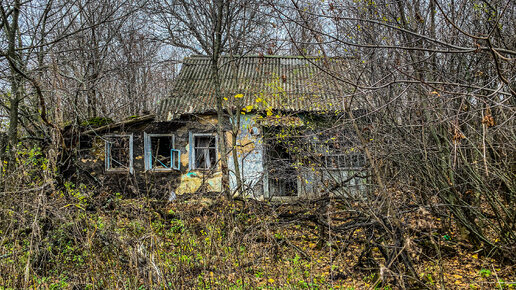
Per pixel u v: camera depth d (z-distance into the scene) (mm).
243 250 5594
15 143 7840
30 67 9242
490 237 7426
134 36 15000
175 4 15703
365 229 6387
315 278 5551
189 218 5859
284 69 14039
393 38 5766
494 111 5277
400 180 7043
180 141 12383
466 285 5758
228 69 14367
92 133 11406
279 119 9758
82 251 5375
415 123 6594
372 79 6336
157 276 4457
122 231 5379
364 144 5824
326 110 9164
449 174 6738
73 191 6715
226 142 11945
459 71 5973
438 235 7039
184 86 13680
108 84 14016
